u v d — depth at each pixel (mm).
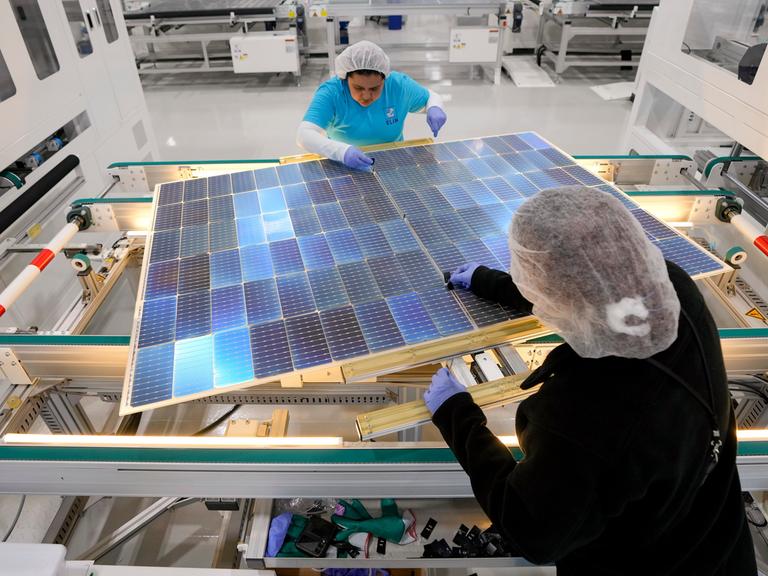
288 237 1604
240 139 5078
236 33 5910
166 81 6605
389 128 2340
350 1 5695
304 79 6594
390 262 1471
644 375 756
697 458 796
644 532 853
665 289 753
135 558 2010
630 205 1689
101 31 3217
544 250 769
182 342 1254
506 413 2439
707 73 2287
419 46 6887
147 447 1212
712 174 2486
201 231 1664
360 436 1088
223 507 1454
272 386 1523
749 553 1044
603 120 5332
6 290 1626
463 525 1480
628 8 5633
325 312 1310
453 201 1752
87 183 3076
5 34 2350
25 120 2486
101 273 2105
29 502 2199
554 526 758
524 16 7531
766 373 1494
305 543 1403
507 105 5691
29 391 1479
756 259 2129
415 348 1209
